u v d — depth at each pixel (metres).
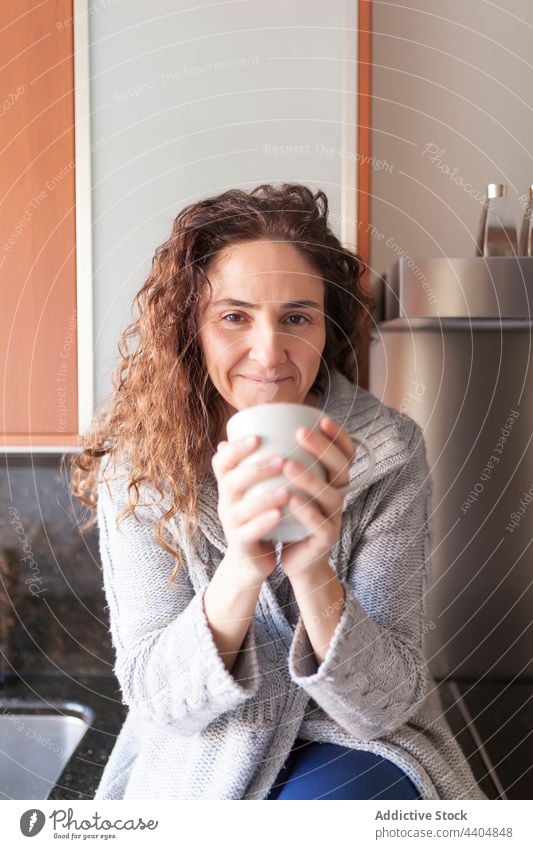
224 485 0.61
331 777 0.78
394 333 1.29
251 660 0.70
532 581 1.36
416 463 0.89
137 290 1.06
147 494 0.85
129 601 0.82
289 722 0.80
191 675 0.70
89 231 1.05
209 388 0.88
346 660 0.69
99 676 1.41
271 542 0.65
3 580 1.40
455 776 0.82
